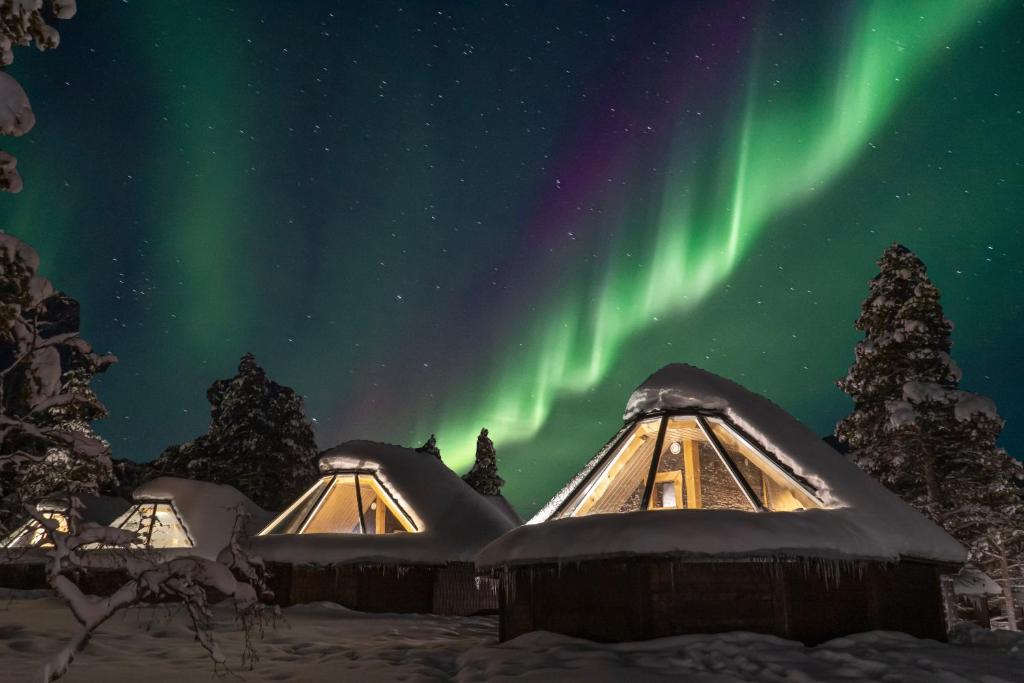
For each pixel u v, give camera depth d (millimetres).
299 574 19875
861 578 11898
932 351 24781
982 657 9766
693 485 13914
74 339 8562
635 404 14719
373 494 23328
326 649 11719
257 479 39969
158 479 26672
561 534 11930
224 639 12703
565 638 11172
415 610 20094
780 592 11117
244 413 41688
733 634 10523
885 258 26344
